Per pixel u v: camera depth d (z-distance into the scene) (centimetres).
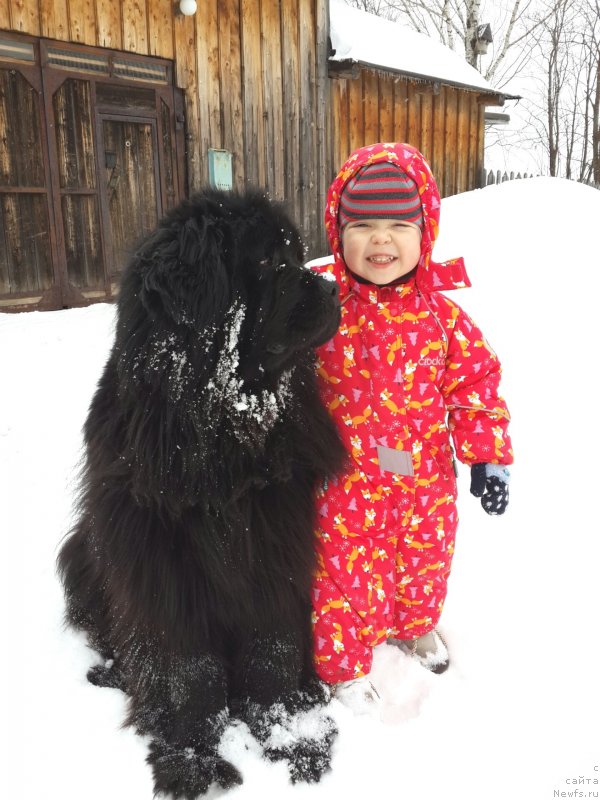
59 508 281
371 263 185
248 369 160
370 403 190
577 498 287
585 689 193
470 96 1155
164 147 692
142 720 176
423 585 202
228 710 182
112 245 657
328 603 189
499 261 632
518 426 347
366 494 189
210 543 165
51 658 199
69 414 367
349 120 920
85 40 606
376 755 172
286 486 176
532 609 226
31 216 593
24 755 165
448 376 197
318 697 187
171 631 169
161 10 663
